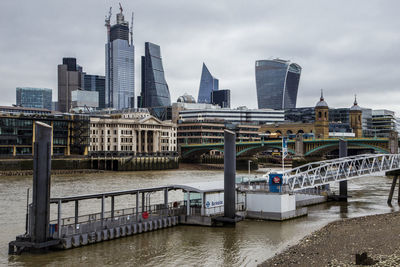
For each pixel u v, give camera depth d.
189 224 67.31
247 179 83.75
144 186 125.69
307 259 47.53
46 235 50.91
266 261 48.06
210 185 71.62
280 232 63.75
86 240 54.94
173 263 48.97
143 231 61.97
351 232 60.44
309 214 79.75
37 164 50.03
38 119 197.00
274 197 71.88
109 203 86.56
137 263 48.78
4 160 173.75
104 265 47.88
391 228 61.84
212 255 52.12
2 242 57.22
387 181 149.00
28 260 48.97
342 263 44.78
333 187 123.94
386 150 196.88
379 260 45.38
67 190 114.88
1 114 190.88
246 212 73.44
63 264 47.84
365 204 93.25
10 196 100.00
